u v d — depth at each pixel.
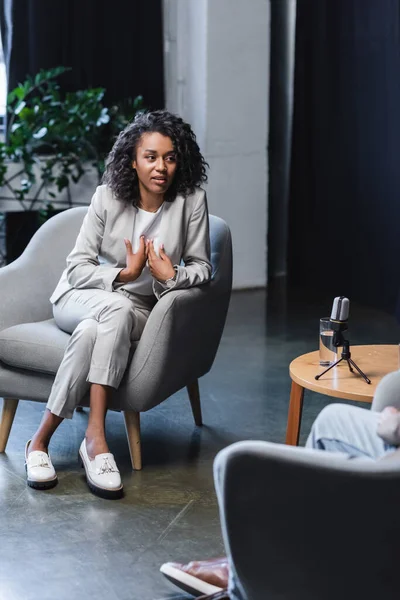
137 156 3.01
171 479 2.98
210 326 3.18
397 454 1.75
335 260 5.83
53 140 5.04
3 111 5.29
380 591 1.67
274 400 3.79
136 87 5.59
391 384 2.11
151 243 3.00
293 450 1.57
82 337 2.90
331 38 5.59
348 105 5.55
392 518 1.59
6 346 3.05
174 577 2.18
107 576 2.36
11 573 2.36
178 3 5.66
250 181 5.82
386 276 5.44
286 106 6.25
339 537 1.61
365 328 4.98
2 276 3.22
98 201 3.10
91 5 5.34
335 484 1.55
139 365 2.92
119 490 2.82
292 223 6.15
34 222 5.41
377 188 5.42
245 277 5.98
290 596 1.69
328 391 2.56
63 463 3.10
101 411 2.90
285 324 5.07
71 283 3.09
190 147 3.08
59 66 5.30
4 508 2.75
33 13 5.18
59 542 2.54
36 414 3.59
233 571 1.73
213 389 3.93
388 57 5.19
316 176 5.89
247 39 5.61
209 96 5.55
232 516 1.64
